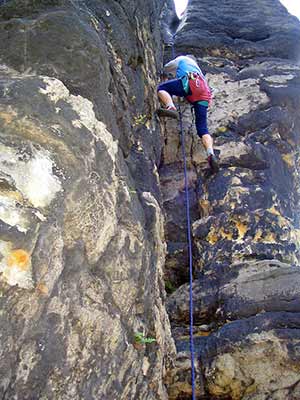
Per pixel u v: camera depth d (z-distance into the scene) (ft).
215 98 25.95
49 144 9.36
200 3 32.27
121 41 16.99
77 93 11.79
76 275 9.44
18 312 7.88
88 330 9.75
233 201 21.68
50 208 8.70
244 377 14.89
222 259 20.13
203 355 15.72
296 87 26.11
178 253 21.11
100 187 10.18
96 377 10.20
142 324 12.55
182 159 23.97
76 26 12.34
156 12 25.35
